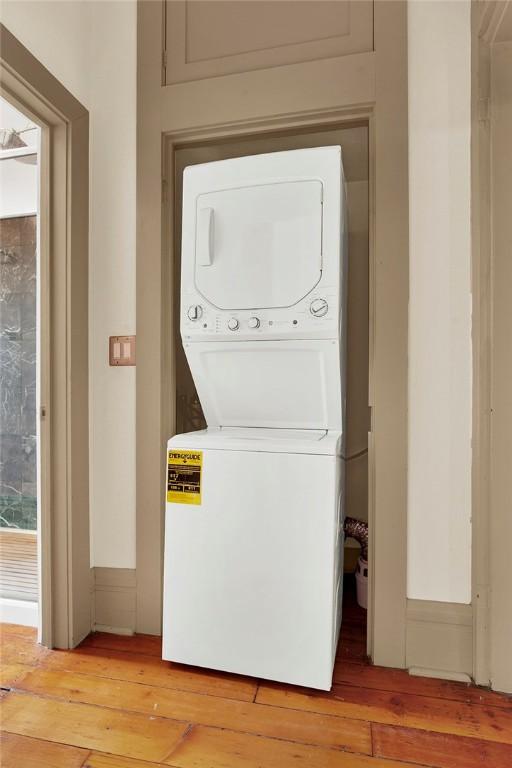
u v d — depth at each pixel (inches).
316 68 59.5
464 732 46.3
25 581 70.3
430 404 57.7
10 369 73.0
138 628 65.4
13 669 56.6
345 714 48.6
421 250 57.9
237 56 62.6
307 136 72.2
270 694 51.7
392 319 57.6
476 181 55.5
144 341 65.0
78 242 63.6
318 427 61.1
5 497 72.4
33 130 72.0
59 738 45.2
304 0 60.7
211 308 57.2
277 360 57.6
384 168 57.6
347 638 64.0
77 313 63.6
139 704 50.1
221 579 53.5
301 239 54.1
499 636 53.3
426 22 57.6
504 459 53.7
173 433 67.2
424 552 57.5
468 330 56.9
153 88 64.8
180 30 64.6
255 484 52.4
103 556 67.2
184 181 58.8
